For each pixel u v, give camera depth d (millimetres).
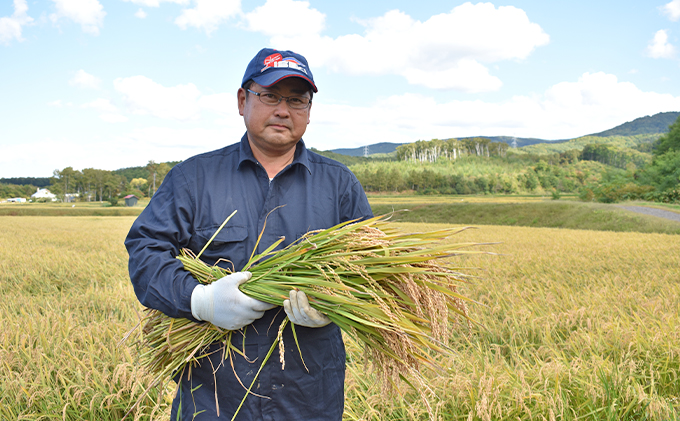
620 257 10617
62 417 2506
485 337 4266
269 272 1413
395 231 1631
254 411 1439
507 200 78000
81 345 3584
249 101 1535
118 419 2613
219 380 1453
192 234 1521
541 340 4055
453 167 151250
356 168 153750
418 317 1349
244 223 1519
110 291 6199
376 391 2717
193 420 1461
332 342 1608
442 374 2660
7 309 4977
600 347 3555
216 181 1553
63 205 90188
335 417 1604
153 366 1595
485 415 2309
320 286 1329
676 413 2557
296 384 1479
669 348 3258
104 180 130375
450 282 1484
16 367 3123
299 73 1452
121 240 16844
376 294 1326
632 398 2668
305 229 1569
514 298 5570
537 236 19312
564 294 5762
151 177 136000
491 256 9828
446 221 47812
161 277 1340
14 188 138875
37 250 12477
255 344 1450
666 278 7199
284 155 1646
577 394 2682
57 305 5348
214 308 1306
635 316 4227
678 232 27016
